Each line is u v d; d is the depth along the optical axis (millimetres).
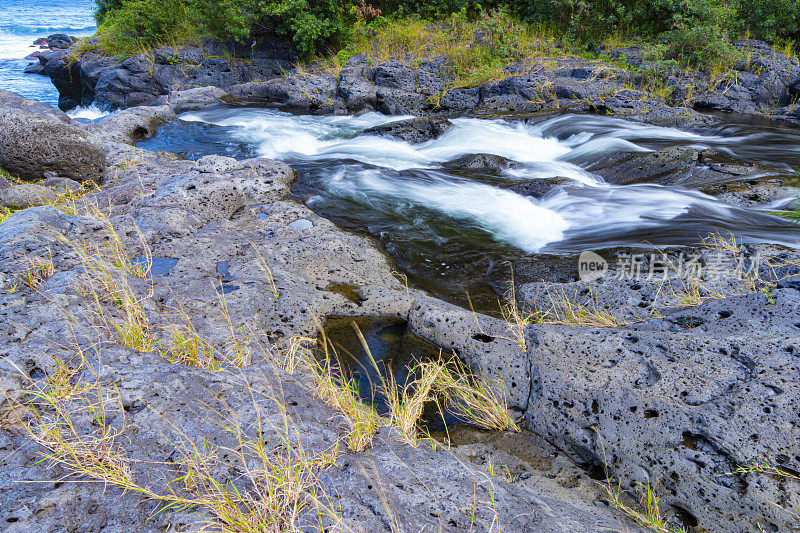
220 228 5535
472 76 12328
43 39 35688
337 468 2420
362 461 2506
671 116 10047
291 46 15570
